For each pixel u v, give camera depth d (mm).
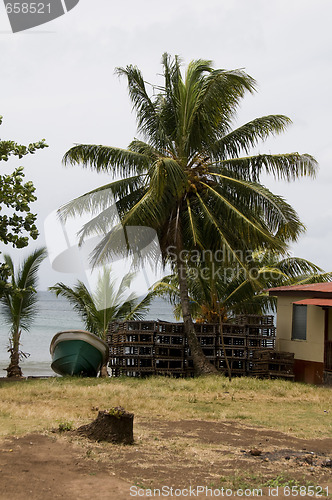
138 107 20828
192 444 8406
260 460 7582
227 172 20734
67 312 75062
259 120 20453
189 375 20469
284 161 20109
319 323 19438
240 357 20656
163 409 12008
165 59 20734
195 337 20062
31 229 9047
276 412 12586
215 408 12711
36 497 5367
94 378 18469
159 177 17500
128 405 12234
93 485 5879
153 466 6879
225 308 23812
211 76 19500
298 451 8328
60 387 15297
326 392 16453
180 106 20766
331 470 7207
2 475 5914
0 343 45438
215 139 20828
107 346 19688
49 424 9031
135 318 24766
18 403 12094
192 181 20297
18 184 8953
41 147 9320
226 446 8438
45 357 38969
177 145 20969
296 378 20062
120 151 19922
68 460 6777
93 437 8086
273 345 20891
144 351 20266
